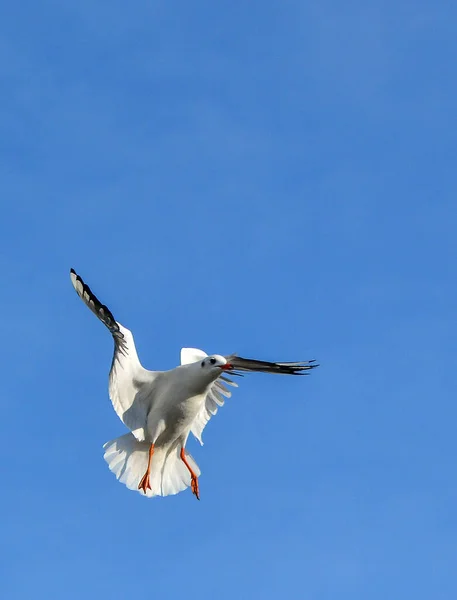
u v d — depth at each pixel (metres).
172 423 18.77
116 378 18.50
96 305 17.45
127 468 18.98
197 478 19.19
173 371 18.64
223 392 19.77
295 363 19.39
